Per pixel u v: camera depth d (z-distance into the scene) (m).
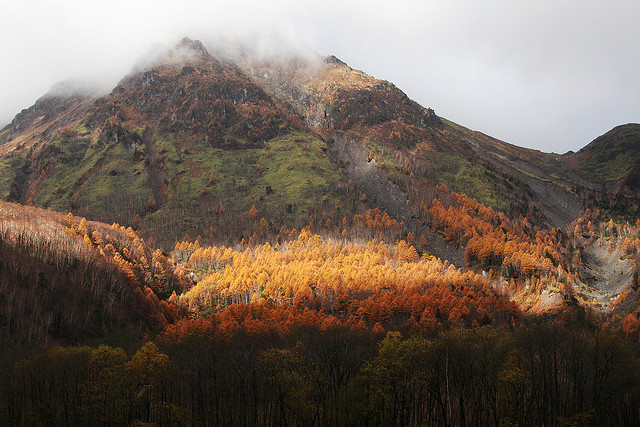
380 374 88.06
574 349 97.31
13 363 102.19
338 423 90.94
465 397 93.88
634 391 91.94
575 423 85.06
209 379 96.81
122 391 90.88
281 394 90.50
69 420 90.50
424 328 154.12
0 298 155.38
